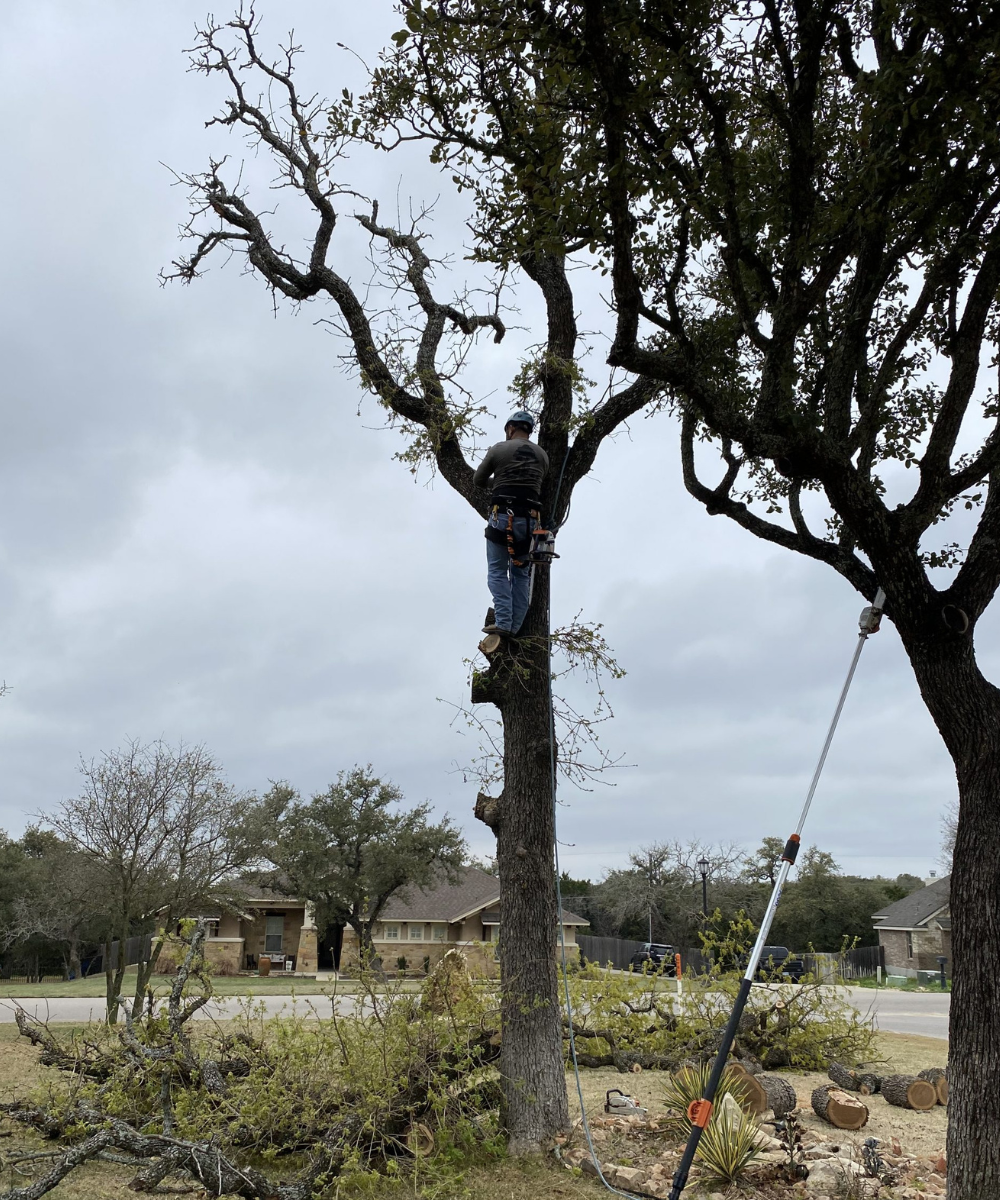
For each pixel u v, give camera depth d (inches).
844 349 286.5
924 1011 958.4
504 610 317.1
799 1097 416.5
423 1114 300.7
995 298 339.6
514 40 275.9
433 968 343.0
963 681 253.4
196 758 609.6
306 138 373.1
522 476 317.4
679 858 2228.1
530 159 319.9
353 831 1535.4
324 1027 315.6
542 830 328.8
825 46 316.2
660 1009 510.9
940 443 260.7
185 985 334.6
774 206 302.0
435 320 380.8
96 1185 272.7
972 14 246.5
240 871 670.5
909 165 263.6
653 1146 311.6
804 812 241.6
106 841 579.8
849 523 267.9
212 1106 288.8
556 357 343.3
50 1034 354.9
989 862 240.1
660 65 260.7
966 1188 226.1
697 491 362.6
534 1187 267.4
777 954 840.9
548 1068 309.9
